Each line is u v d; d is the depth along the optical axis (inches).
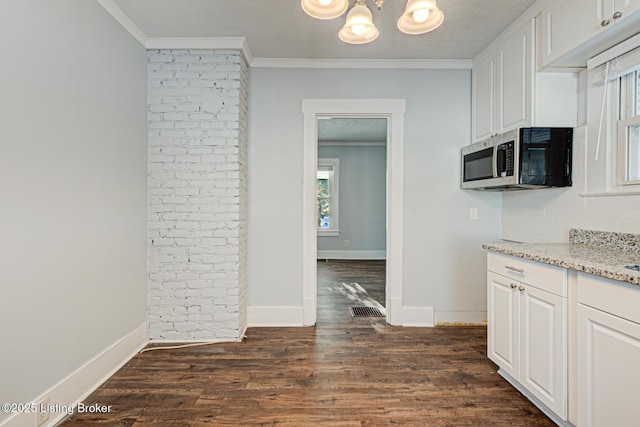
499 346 83.1
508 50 99.2
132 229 98.7
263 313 122.9
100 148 83.3
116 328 90.5
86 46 77.8
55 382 68.6
